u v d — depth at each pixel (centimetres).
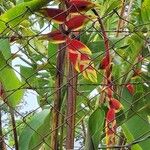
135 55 161
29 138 156
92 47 160
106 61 137
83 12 132
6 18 125
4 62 151
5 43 146
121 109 146
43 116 158
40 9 130
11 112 155
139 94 159
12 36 136
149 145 151
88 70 133
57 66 148
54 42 134
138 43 161
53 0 127
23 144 156
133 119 152
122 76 144
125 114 152
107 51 137
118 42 155
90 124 131
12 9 124
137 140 144
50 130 157
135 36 160
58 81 148
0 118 159
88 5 132
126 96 155
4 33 134
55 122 148
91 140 132
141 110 158
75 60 133
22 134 157
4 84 156
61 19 132
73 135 146
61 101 149
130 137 152
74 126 147
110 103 137
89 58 133
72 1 132
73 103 147
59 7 142
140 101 158
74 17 132
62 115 147
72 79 146
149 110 159
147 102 158
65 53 147
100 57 148
